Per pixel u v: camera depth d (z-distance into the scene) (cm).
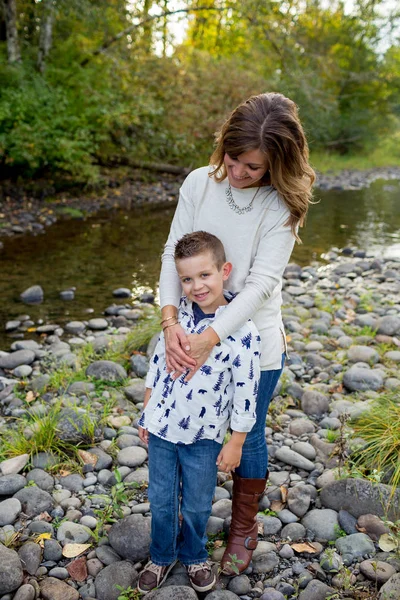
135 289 625
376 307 550
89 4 1081
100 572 227
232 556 226
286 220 201
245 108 187
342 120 2158
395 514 250
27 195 1019
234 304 196
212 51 1628
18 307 561
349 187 1510
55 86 1115
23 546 237
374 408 325
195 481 207
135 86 1241
